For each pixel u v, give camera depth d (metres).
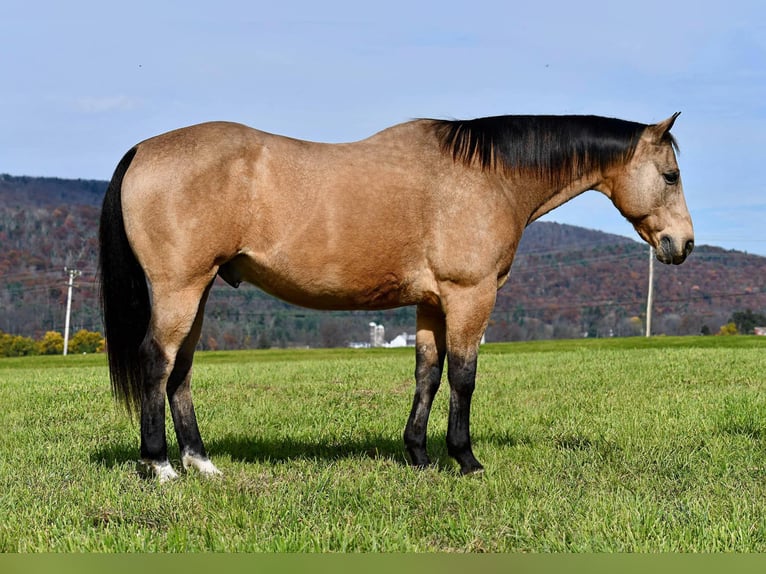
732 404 9.75
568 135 6.76
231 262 6.12
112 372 6.12
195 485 5.70
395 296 6.37
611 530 4.73
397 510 5.13
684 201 7.04
